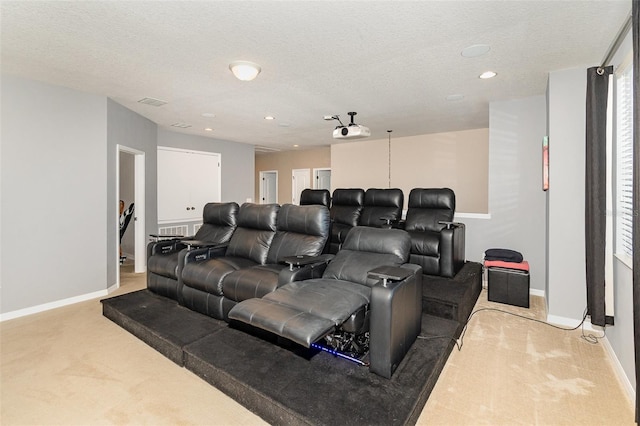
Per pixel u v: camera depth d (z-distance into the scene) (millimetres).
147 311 2916
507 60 2705
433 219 4102
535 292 3869
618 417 1715
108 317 3053
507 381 2045
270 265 2969
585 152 2773
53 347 2479
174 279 3207
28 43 2402
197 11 1971
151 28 2182
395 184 6691
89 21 2092
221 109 4336
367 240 2539
